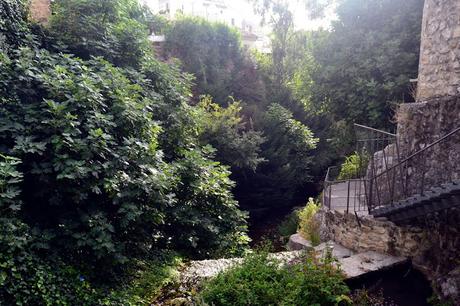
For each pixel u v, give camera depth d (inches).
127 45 262.2
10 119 175.9
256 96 505.7
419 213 165.2
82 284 155.7
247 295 151.6
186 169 236.5
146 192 183.8
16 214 163.8
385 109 325.4
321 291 150.9
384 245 199.0
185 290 175.8
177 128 263.9
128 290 170.6
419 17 311.1
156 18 492.1
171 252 217.0
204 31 497.4
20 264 143.2
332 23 378.6
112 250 162.2
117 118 196.5
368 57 334.0
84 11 262.1
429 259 179.8
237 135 366.0
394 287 179.0
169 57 483.8
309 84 412.2
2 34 218.4
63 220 169.6
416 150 196.4
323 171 471.2
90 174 172.6
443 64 199.8
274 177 407.2
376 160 233.3
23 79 181.8
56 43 246.8
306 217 293.4
